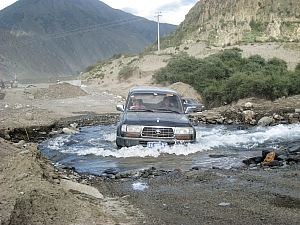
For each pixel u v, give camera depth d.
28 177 6.99
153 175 9.36
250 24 82.19
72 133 18.95
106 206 6.87
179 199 7.19
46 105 36.28
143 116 12.39
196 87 40.53
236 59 49.03
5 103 37.50
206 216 6.25
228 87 33.78
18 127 19.88
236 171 9.33
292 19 80.06
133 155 11.70
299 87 31.41
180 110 13.18
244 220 6.03
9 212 5.63
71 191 7.38
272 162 10.34
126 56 83.75
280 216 6.16
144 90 13.63
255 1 86.25
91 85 70.50
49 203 6.19
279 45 64.31
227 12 87.69
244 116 22.94
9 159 7.75
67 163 11.51
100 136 17.03
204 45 74.81
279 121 21.31
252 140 15.01
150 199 7.27
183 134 12.02
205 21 92.00
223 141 14.58
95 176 9.59
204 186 8.02
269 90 31.42
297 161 10.45
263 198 7.06
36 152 9.42
